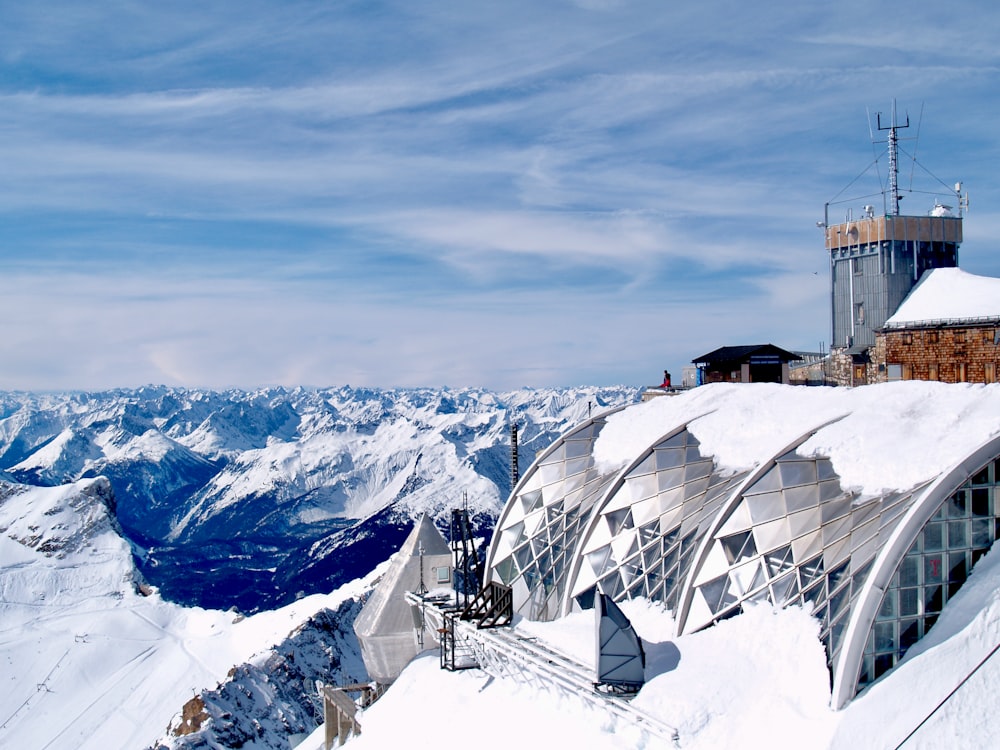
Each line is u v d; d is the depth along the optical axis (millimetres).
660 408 57500
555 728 36844
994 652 29750
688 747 31641
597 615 35625
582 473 55094
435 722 43250
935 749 28422
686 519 44375
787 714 31547
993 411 36938
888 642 31500
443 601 53906
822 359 86750
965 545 32312
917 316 69500
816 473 38688
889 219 76062
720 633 36844
